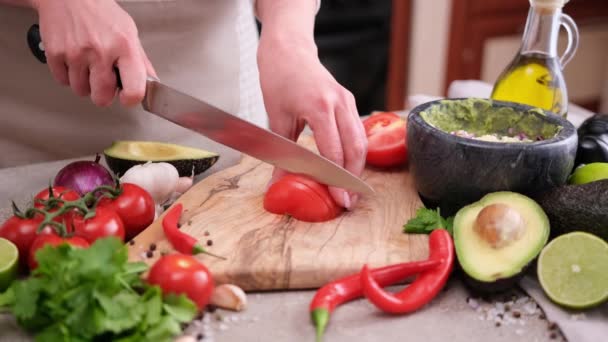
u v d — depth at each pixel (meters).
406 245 0.79
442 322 0.70
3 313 0.69
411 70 2.26
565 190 0.78
